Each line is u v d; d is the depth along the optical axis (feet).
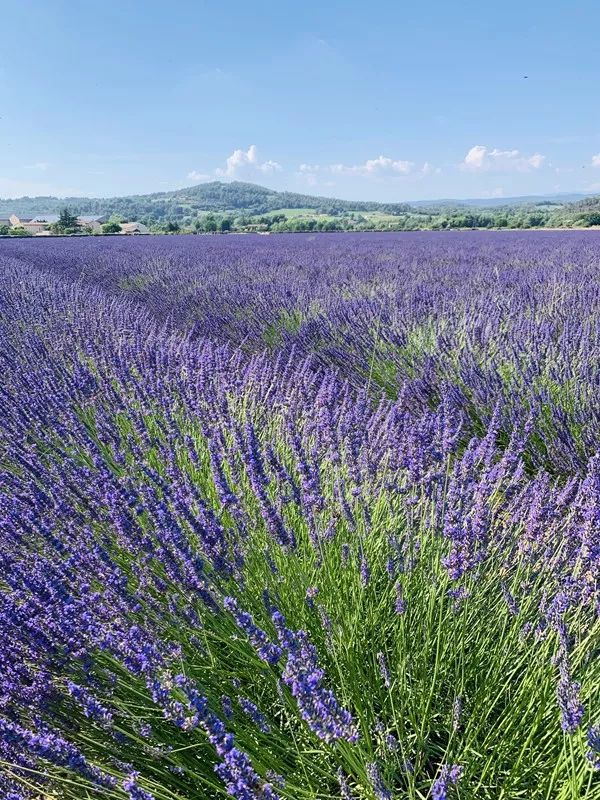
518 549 6.80
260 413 12.00
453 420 10.16
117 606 6.00
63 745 4.11
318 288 28.55
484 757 4.96
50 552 7.20
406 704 5.29
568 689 4.03
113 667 5.65
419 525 7.41
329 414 9.49
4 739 4.10
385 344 17.38
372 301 23.09
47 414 12.21
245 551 6.96
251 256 54.85
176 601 6.19
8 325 22.90
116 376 14.52
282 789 4.32
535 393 12.80
